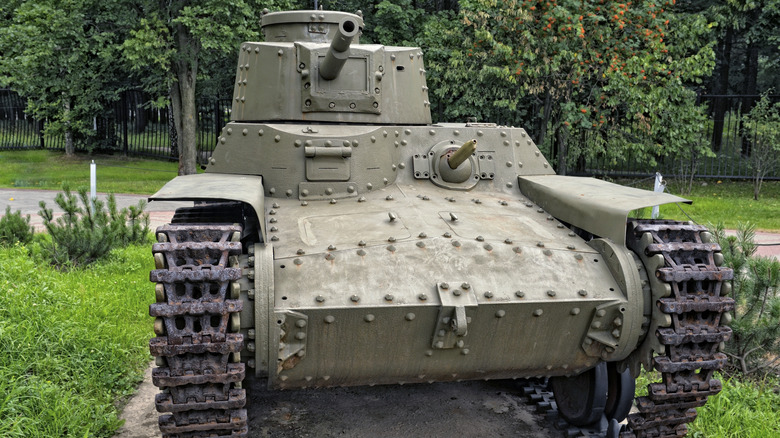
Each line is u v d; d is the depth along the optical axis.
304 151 5.57
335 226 4.90
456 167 5.84
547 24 15.55
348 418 5.97
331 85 6.18
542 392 6.39
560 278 4.62
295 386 4.63
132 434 5.50
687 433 5.34
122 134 29.69
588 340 4.71
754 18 22.14
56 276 9.38
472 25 17.42
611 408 5.46
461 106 18.19
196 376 3.96
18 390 5.48
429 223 5.00
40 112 26.30
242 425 4.24
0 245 11.02
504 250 4.75
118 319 8.00
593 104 18.50
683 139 18.50
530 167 6.45
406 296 4.27
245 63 6.56
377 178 5.78
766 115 19.91
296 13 6.97
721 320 4.58
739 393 6.18
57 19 18.91
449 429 5.76
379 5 19.66
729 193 20.44
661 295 4.47
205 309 3.89
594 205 5.08
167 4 19.41
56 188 20.91
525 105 20.70
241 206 5.37
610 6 15.97
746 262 7.10
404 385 6.76
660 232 4.72
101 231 11.02
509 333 4.57
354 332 4.30
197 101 24.92
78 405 5.64
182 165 20.97
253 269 4.25
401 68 6.61
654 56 16.70
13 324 6.75
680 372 4.66
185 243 3.97
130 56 18.06
